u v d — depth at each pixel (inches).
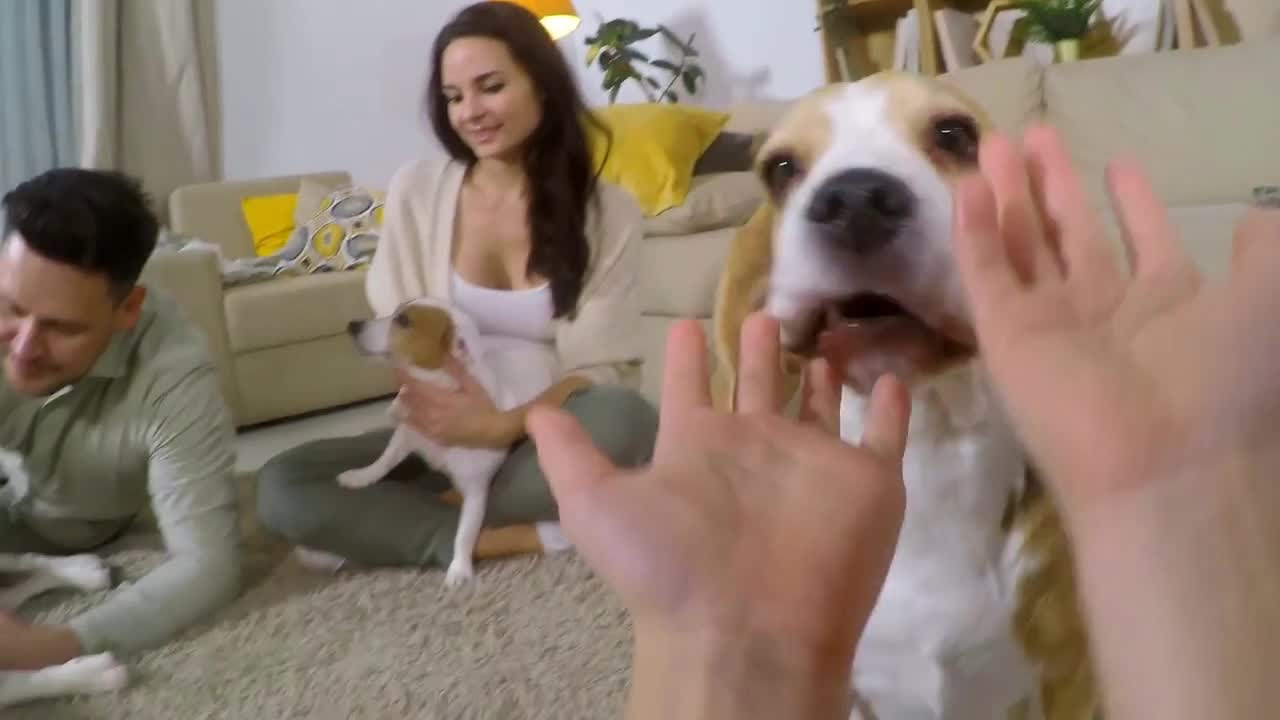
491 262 68.4
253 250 139.1
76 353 51.8
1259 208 15.0
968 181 17.0
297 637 54.4
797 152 34.6
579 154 65.6
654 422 64.2
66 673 48.9
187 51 142.1
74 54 133.8
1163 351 13.6
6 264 49.1
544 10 133.1
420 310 62.3
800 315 30.3
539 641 52.6
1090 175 97.1
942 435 31.4
